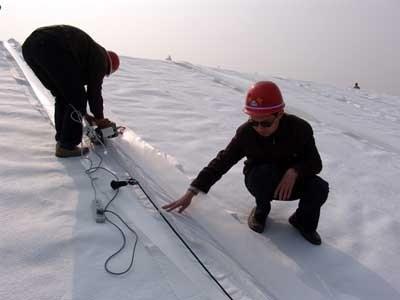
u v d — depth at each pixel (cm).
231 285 192
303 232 236
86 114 302
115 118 400
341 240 244
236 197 278
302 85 940
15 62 557
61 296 167
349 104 792
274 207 267
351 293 200
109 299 169
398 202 314
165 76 675
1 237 193
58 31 263
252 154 220
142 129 384
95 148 304
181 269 194
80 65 270
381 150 455
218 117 468
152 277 185
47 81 276
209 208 250
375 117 692
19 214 213
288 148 210
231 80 725
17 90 429
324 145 432
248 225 242
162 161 301
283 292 194
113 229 212
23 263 181
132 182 259
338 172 357
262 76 935
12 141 297
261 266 209
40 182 246
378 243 247
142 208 236
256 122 198
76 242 198
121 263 190
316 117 556
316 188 216
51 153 289
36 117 356
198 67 810
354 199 306
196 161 331
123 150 307
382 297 201
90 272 181
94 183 255
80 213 222
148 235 213
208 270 198
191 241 216
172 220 230
